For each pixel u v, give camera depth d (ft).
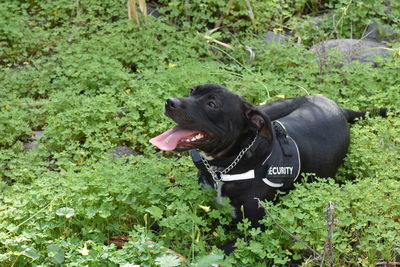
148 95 23.34
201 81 24.48
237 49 28.09
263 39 29.17
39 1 30.66
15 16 28.66
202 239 17.07
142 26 28.48
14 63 26.66
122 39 27.48
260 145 17.57
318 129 20.13
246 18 30.40
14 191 18.38
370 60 27.68
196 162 18.08
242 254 16.17
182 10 30.17
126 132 22.29
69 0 30.07
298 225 17.40
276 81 25.26
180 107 16.98
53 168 20.52
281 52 27.40
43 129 22.49
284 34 29.73
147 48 27.35
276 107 21.68
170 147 17.20
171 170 19.92
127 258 15.28
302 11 31.86
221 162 17.62
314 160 19.42
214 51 28.60
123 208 17.52
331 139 20.18
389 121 23.31
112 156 20.97
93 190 17.76
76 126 21.88
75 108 22.86
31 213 16.69
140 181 18.15
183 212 16.98
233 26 29.50
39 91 24.57
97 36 27.76
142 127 22.63
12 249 15.60
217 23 29.66
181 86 24.40
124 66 26.89
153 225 17.80
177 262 14.79
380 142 21.86
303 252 17.17
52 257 15.33
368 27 30.55
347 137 20.97
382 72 26.27
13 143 21.77
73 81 25.08
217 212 17.47
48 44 27.78
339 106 23.48
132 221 17.80
